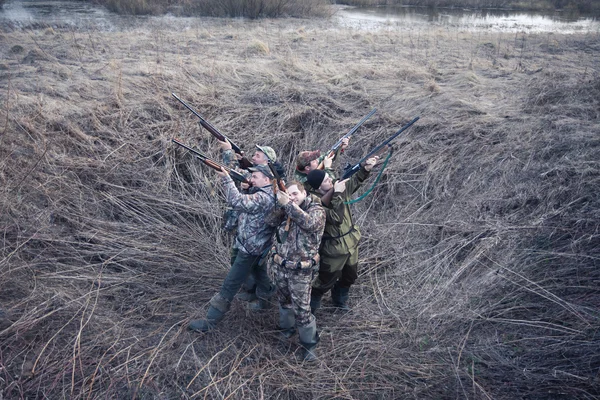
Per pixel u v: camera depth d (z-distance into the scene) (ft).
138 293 14.79
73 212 16.88
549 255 15.35
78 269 15.03
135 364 12.10
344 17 57.26
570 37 42.57
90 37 34.09
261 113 22.12
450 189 19.44
